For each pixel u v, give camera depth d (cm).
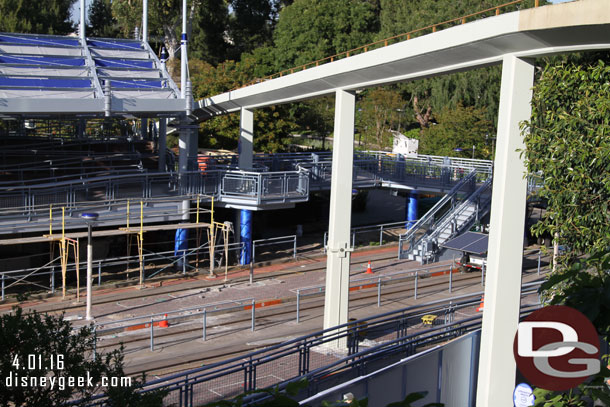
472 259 3109
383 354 1442
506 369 1457
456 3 5853
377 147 5675
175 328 2241
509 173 1462
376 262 3322
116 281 2781
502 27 1416
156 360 1914
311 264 3238
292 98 2764
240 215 3212
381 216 4628
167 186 3103
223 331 2227
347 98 2175
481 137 5144
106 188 2816
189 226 2881
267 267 3159
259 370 1731
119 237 3164
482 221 3653
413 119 6775
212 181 3133
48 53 3066
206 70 5091
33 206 2572
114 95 2820
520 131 1475
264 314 2438
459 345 1420
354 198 4706
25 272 2784
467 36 1524
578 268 547
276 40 6656
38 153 3647
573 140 1399
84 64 3034
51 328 777
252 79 4919
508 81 1490
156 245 3319
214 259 3188
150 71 3136
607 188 1352
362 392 1169
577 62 1538
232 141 5000
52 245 2709
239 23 7425
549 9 1310
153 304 2516
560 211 1462
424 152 5256
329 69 2120
